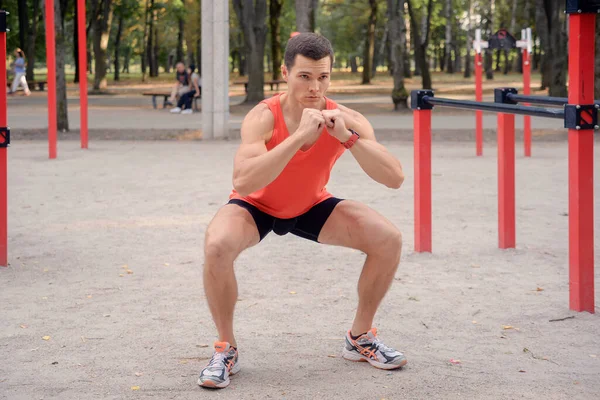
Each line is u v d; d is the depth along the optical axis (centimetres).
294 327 459
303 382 369
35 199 929
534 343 429
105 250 668
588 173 480
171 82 5484
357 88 4400
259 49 2869
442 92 3781
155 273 592
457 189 998
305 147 351
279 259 637
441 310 494
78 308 499
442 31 7144
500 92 647
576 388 361
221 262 355
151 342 431
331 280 570
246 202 376
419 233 655
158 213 839
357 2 5700
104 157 1359
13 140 1647
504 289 545
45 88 4325
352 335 397
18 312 489
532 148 1484
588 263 486
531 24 4531
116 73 5812
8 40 4944
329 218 380
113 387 363
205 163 1275
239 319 476
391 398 348
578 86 468
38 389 360
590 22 465
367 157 348
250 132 350
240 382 370
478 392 355
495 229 756
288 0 5422
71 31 6172
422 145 646
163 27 6303
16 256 646
